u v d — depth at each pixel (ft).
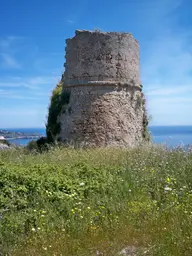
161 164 30.04
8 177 24.04
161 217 19.07
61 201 21.61
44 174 26.63
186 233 16.88
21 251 16.43
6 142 56.18
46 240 17.16
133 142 49.62
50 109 53.16
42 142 51.49
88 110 48.14
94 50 48.62
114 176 27.61
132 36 51.31
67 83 50.80
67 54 51.39
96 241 16.96
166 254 15.31
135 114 51.70
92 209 20.83
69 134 48.75
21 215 19.61
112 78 48.85
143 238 16.92
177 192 23.22
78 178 26.68
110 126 47.91
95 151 39.63
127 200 22.56
